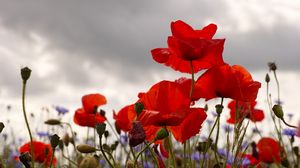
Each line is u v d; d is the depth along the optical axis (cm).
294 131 100
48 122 98
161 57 70
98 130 63
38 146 94
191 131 65
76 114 100
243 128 72
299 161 98
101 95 100
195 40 67
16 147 176
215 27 69
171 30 69
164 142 72
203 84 69
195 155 98
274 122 101
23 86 66
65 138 101
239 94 68
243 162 89
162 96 64
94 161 66
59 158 121
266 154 100
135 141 59
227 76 68
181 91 66
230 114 102
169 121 62
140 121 60
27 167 66
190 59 68
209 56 68
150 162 93
